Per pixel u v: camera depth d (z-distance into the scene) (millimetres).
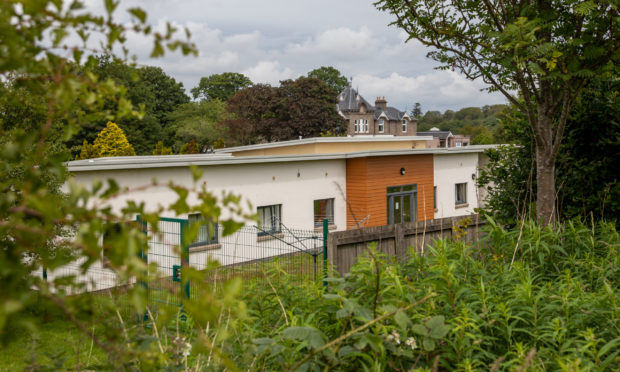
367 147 24281
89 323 1252
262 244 14727
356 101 72938
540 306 3975
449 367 3195
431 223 8742
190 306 1004
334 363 2668
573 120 8102
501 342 3697
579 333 3385
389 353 3090
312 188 17062
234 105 55719
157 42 1167
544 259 5691
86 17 1108
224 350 2799
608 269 5199
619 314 3627
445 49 6965
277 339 3189
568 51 6168
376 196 18438
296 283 4719
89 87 1413
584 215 7727
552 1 6398
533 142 8305
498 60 6406
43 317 1101
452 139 83000
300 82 55312
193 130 55625
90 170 10945
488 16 6977
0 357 4199
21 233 1026
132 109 1398
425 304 3775
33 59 1188
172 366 2631
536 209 7312
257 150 22734
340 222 18062
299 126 53656
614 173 7930
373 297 3701
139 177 11875
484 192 24219
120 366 2076
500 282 4730
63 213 1012
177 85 64688
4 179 1256
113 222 1067
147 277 1016
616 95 7906
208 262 1066
